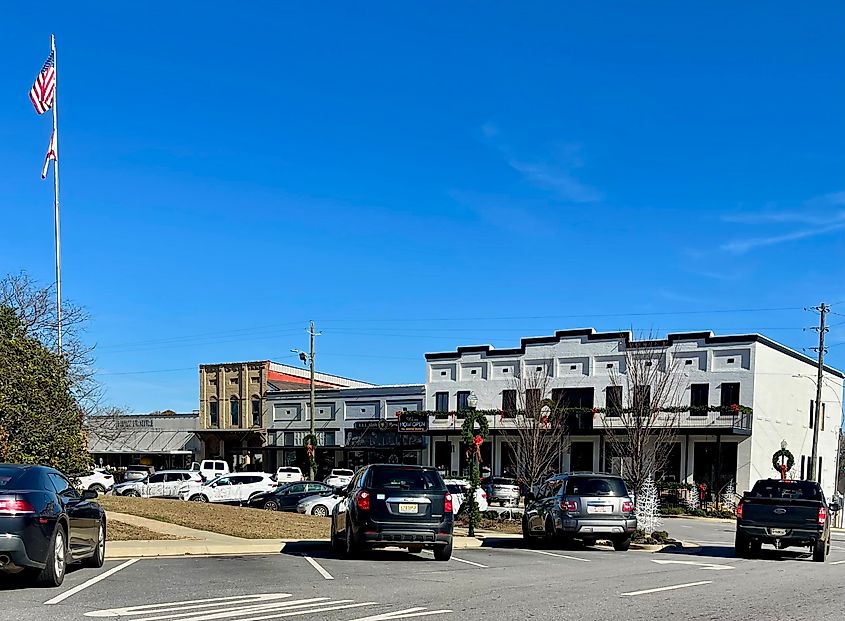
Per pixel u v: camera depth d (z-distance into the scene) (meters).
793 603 11.73
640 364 45.91
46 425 21.36
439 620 9.61
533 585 13.08
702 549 22.42
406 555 17.78
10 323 21.83
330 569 14.64
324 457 62.31
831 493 56.94
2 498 10.70
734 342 46.69
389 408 60.03
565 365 51.72
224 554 17.38
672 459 47.44
